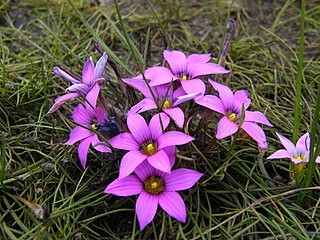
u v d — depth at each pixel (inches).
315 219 5.8
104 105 5.9
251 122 5.6
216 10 9.4
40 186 6.1
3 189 5.9
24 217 5.8
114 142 5.3
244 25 9.1
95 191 5.9
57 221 5.7
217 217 5.9
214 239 5.6
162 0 9.6
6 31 8.8
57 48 8.1
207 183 6.0
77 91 5.7
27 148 6.5
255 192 6.1
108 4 9.4
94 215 5.8
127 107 6.3
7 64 8.1
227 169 6.3
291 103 7.5
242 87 7.7
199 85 5.6
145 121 5.7
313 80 7.8
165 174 5.3
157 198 5.2
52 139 6.5
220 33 8.9
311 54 8.5
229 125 5.4
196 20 9.2
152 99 5.6
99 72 5.8
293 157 5.8
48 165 6.3
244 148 6.5
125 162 5.1
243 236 5.7
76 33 8.7
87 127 5.6
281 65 8.3
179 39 8.8
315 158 5.6
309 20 9.1
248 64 8.3
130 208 5.9
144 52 7.9
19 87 7.4
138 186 5.2
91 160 6.3
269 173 6.4
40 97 7.4
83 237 5.6
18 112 7.1
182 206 5.1
